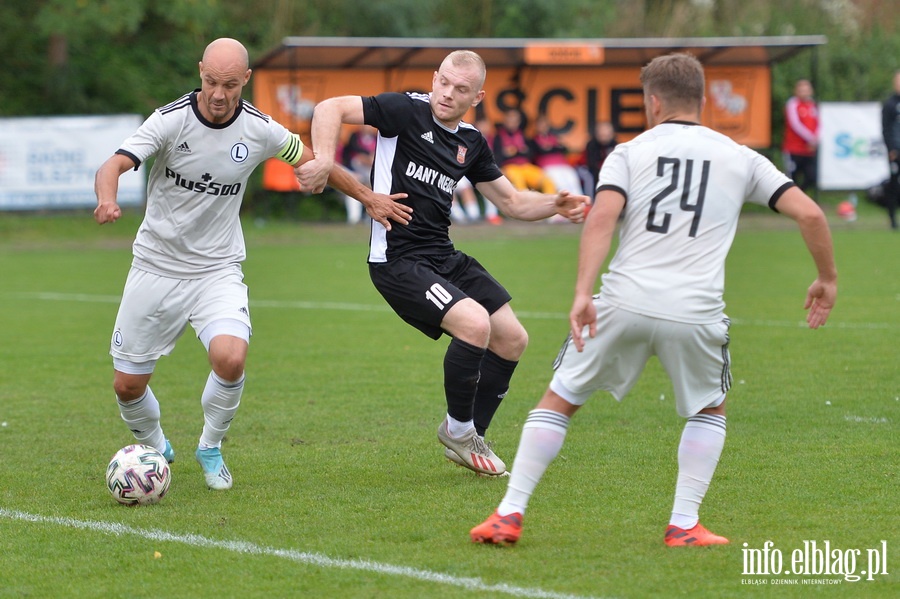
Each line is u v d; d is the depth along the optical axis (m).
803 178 90.00
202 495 19.81
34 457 22.98
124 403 21.25
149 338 20.66
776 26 115.00
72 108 102.38
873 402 27.06
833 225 85.00
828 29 116.06
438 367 33.59
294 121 86.44
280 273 61.38
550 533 17.02
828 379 30.09
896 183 79.75
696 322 15.28
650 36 126.31
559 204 20.14
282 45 84.38
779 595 14.25
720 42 89.31
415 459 22.47
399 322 43.47
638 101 94.56
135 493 18.95
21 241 82.69
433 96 21.22
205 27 105.56
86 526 17.83
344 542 16.72
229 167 20.00
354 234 86.88
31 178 81.88
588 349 15.76
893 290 48.94
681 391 15.92
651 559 15.66
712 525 17.34
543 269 61.09
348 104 20.84
